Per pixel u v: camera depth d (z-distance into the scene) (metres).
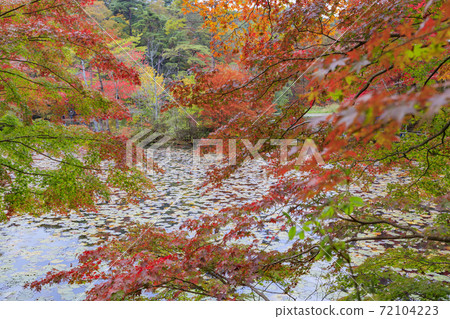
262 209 2.00
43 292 3.28
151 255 2.37
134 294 1.98
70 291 3.31
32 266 3.95
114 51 15.94
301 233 1.21
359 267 2.37
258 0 3.30
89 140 3.71
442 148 2.57
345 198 1.54
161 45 29.20
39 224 5.61
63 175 3.71
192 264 2.00
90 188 3.83
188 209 6.32
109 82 17.28
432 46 0.70
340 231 2.11
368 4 2.15
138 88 17.59
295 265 2.18
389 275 2.28
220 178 2.79
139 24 28.27
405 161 2.85
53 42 3.39
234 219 2.15
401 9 1.73
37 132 3.68
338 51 1.99
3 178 3.54
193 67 2.83
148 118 18.22
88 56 3.65
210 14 3.73
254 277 2.06
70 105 4.05
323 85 0.87
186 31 28.42
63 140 3.67
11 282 3.52
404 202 2.39
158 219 5.70
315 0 2.56
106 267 3.48
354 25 2.14
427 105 0.52
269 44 2.74
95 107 3.88
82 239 4.87
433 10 1.59
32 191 3.78
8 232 5.21
